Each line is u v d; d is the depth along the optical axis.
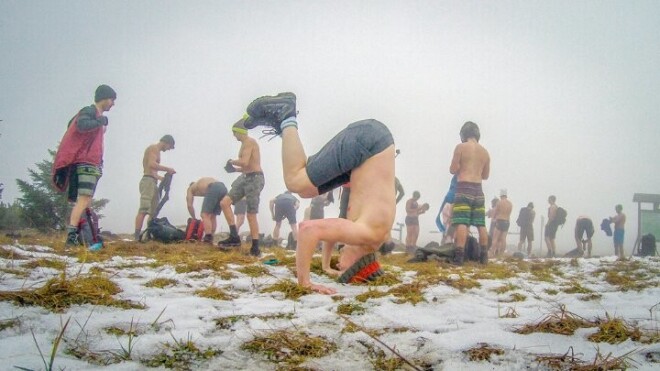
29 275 3.87
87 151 6.88
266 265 5.65
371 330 2.67
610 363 2.14
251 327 2.64
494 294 4.21
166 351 2.21
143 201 11.14
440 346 2.39
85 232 7.02
